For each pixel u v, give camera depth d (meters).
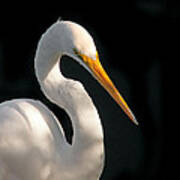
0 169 4.14
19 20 9.48
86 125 3.97
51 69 4.12
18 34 9.27
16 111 4.17
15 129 4.10
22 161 4.13
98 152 4.06
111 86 3.75
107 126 8.06
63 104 4.06
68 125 8.06
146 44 9.36
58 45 3.90
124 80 8.71
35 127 4.13
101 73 3.75
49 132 4.18
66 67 8.61
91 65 3.74
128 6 9.85
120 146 7.82
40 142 4.13
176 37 9.50
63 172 4.18
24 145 4.11
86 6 9.88
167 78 8.73
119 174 7.54
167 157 7.71
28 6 9.74
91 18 9.78
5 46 9.02
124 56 9.11
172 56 9.01
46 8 9.86
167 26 9.65
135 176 7.48
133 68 8.89
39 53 4.09
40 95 8.49
